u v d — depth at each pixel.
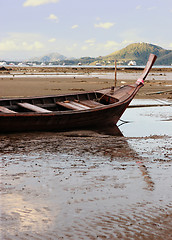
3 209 5.18
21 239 4.18
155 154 9.60
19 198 5.71
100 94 17.92
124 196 5.90
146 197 5.86
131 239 4.19
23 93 29.19
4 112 12.44
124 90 17.28
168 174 7.45
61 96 16.67
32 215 4.96
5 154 9.38
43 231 4.42
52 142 11.33
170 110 20.98
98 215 4.99
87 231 4.42
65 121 13.54
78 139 12.08
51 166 8.06
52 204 5.45
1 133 12.44
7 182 6.66
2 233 4.33
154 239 4.20
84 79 56.28
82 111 13.84
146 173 7.51
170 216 4.97
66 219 4.83
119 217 4.91
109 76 73.81
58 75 78.94
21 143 11.02
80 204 5.46
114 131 14.34
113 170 7.75
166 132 14.10
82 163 8.41
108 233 4.36
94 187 6.42
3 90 31.83
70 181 6.80
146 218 4.88
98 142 11.52
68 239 4.18
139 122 16.67
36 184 6.56
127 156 9.32
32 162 8.45
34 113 12.48
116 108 15.15
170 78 65.81
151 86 39.25
